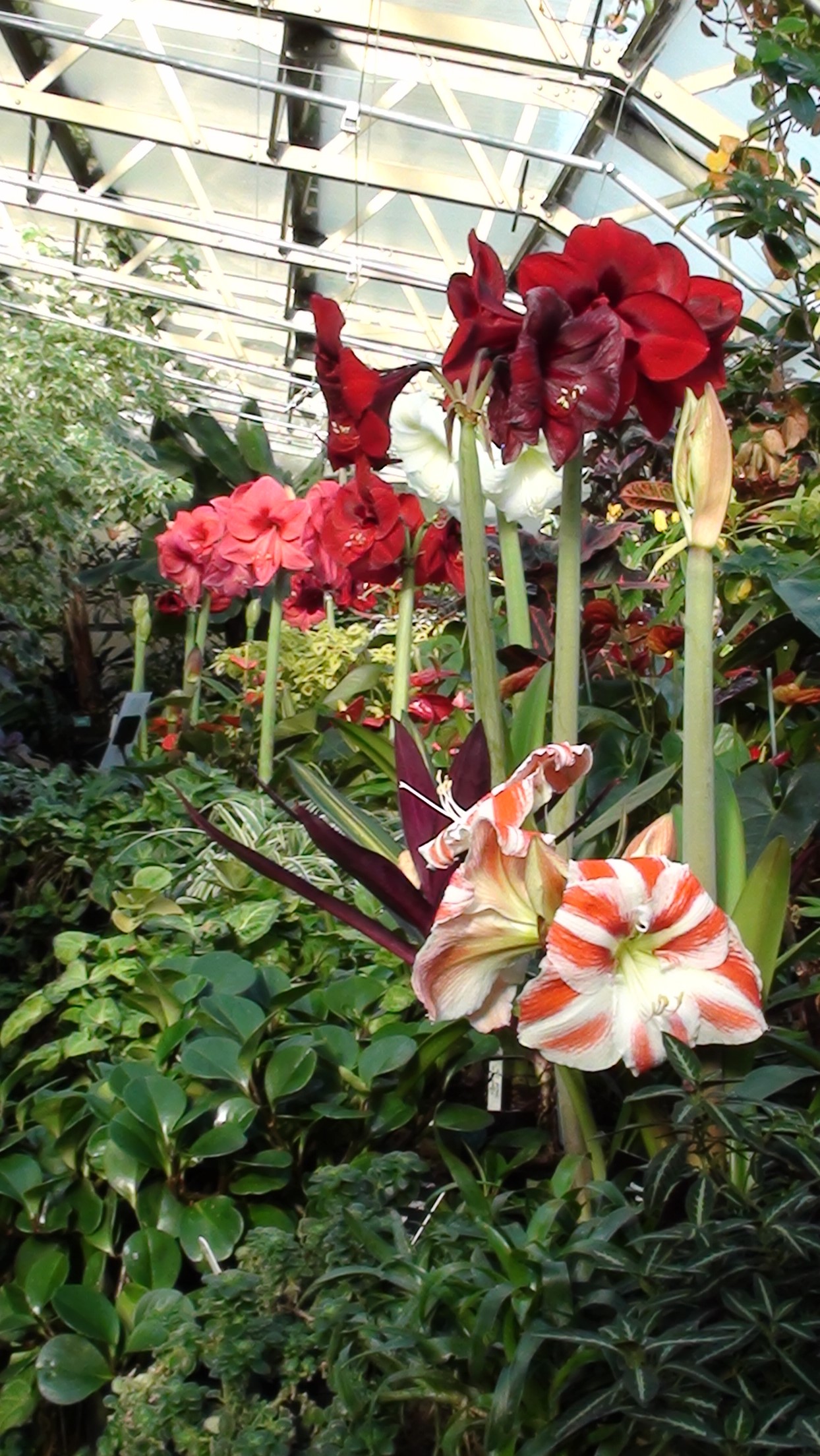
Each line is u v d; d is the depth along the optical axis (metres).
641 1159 1.40
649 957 1.13
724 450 1.26
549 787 1.25
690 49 4.31
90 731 8.24
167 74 5.76
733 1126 1.07
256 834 2.86
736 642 2.48
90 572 8.42
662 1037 1.10
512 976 1.25
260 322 8.17
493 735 1.50
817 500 2.78
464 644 3.54
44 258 8.48
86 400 8.21
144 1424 1.34
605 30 4.43
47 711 8.02
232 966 1.90
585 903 1.09
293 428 9.99
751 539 2.76
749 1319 1.04
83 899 2.91
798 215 4.13
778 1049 1.37
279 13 4.91
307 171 5.95
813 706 2.40
